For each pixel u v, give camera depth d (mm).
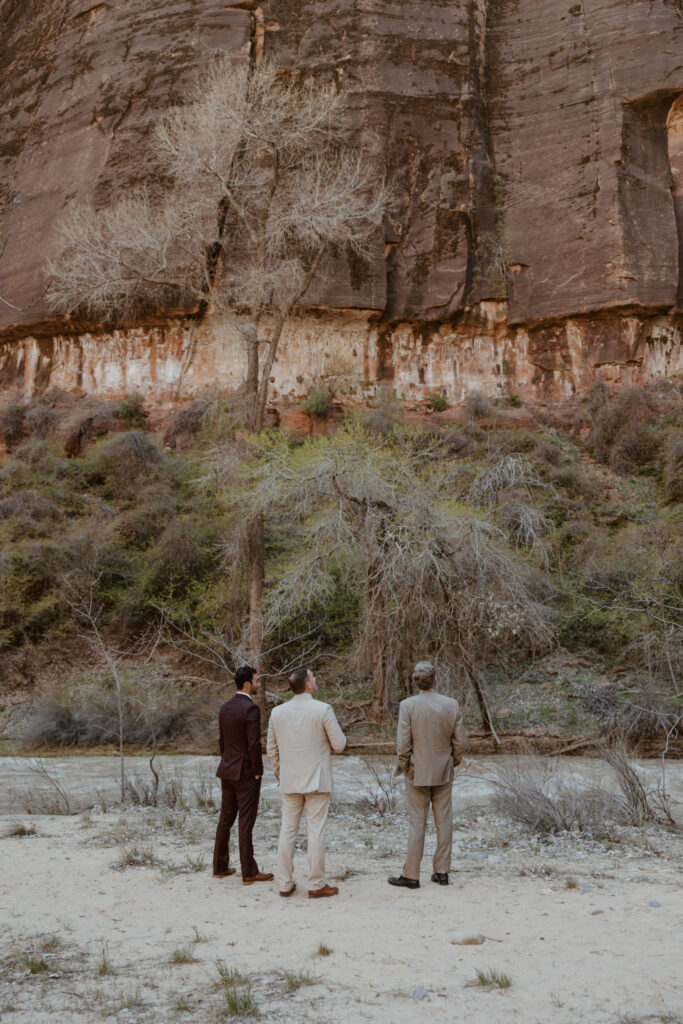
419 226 26750
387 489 13984
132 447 23266
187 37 27828
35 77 30719
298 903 5309
